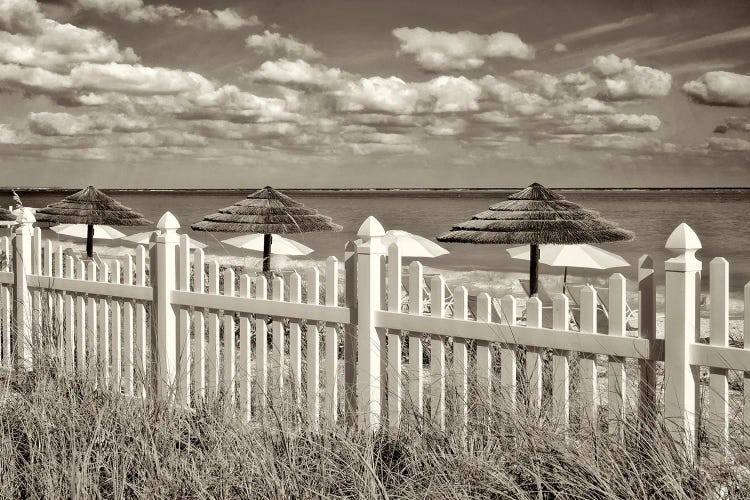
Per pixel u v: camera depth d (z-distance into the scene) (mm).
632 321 10531
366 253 3824
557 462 2805
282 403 3510
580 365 3236
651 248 52000
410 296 3736
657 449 2773
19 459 3344
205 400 4074
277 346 4250
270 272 9109
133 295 4918
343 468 3047
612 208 102312
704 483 2598
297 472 2945
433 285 3635
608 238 8703
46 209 14531
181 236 4723
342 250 48281
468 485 2742
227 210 12625
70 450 3229
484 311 3482
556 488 2760
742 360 2793
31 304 5684
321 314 4031
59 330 4602
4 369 5031
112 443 3205
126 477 3035
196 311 4637
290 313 4137
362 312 3852
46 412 3615
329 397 4035
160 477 2887
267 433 3352
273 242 14172
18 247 5633
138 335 4938
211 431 3365
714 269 2891
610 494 2506
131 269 4965
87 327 5371
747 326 2812
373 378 3842
